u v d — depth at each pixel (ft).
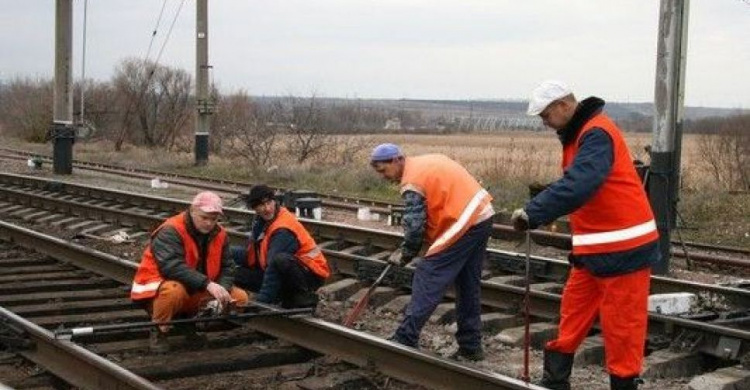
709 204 55.57
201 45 93.61
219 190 71.20
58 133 84.89
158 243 24.31
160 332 24.36
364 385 20.97
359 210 54.90
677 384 22.72
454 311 29.12
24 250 40.19
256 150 98.27
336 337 23.22
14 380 21.30
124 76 140.77
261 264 27.25
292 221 26.86
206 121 94.89
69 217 52.13
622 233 18.45
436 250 23.36
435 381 20.42
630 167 18.66
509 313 29.22
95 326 24.95
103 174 86.69
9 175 73.92
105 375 19.88
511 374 23.30
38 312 28.37
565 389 20.44
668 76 37.81
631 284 18.66
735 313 28.04
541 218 18.24
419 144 134.82
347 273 35.22
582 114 18.70
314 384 20.77
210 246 24.94
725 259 40.14
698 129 86.38
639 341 18.85
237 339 25.27
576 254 19.15
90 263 35.55
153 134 140.56
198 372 22.56
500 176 72.33
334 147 100.48
